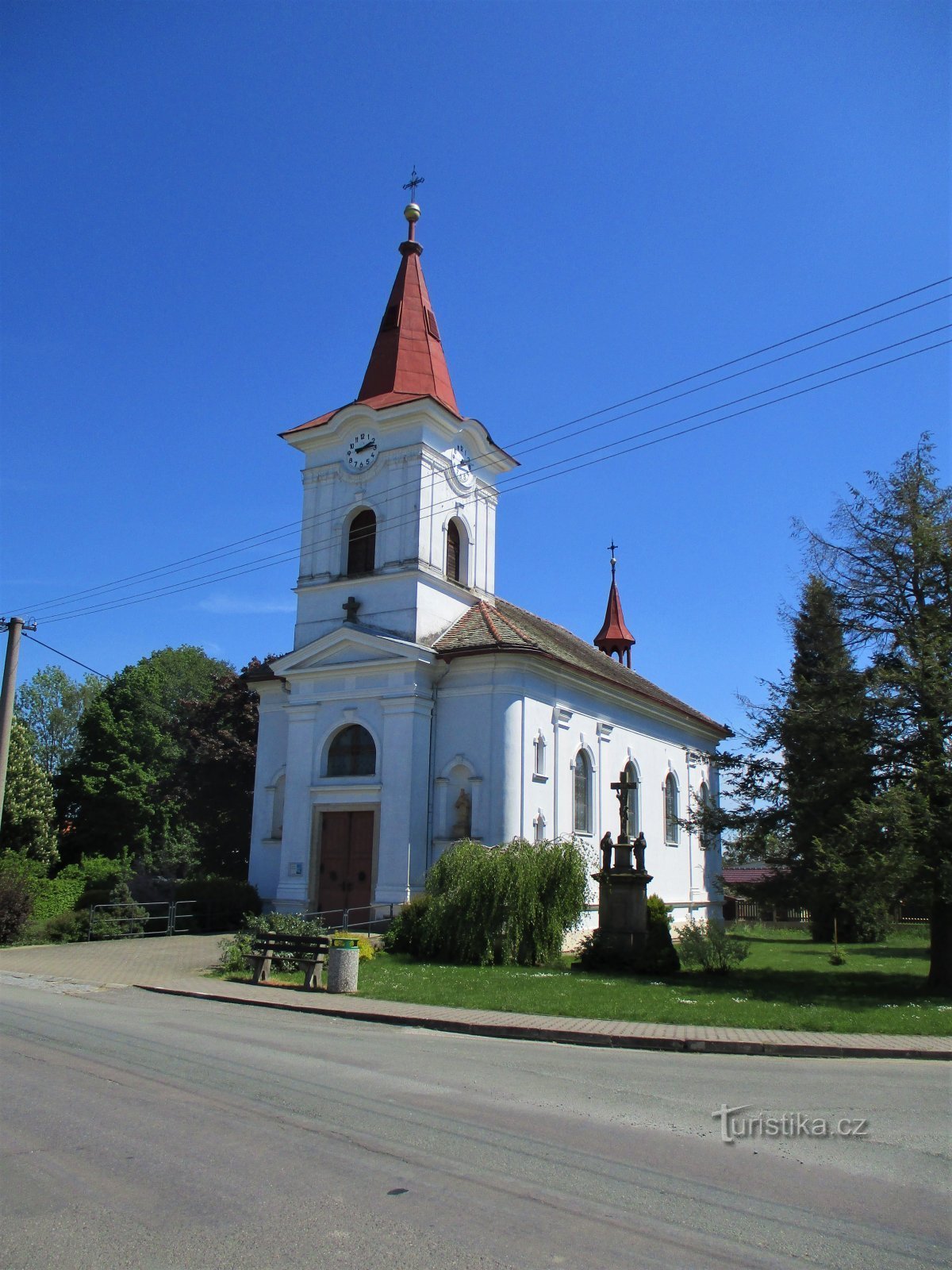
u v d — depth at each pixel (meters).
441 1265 5.47
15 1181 6.80
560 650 34.62
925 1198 6.89
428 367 33.91
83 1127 8.15
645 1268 5.50
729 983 20.17
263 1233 5.90
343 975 17.53
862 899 18.70
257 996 17.23
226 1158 7.32
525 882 22.48
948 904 19.53
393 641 29.33
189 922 29.86
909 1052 12.88
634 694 36.34
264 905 31.75
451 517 32.47
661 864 39.38
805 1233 6.13
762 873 27.36
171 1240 5.79
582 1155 7.67
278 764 33.19
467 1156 7.51
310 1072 10.62
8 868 29.59
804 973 22.77
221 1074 10.34
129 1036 12.80
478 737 28.69
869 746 20.58
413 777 28.42
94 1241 5.76
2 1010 15.07
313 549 32.72
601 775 34.06
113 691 59.81
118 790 55.84
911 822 18.58
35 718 70.25
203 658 67.00
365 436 32.25
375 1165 7.22
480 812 28.12
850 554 21.75
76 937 27.08
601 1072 11.26
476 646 28.91
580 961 22.08
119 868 35.84
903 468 21.53
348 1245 5.73
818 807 20.75
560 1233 5.97
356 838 29.28
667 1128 8.63
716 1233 6.09
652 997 17.16
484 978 19.42
